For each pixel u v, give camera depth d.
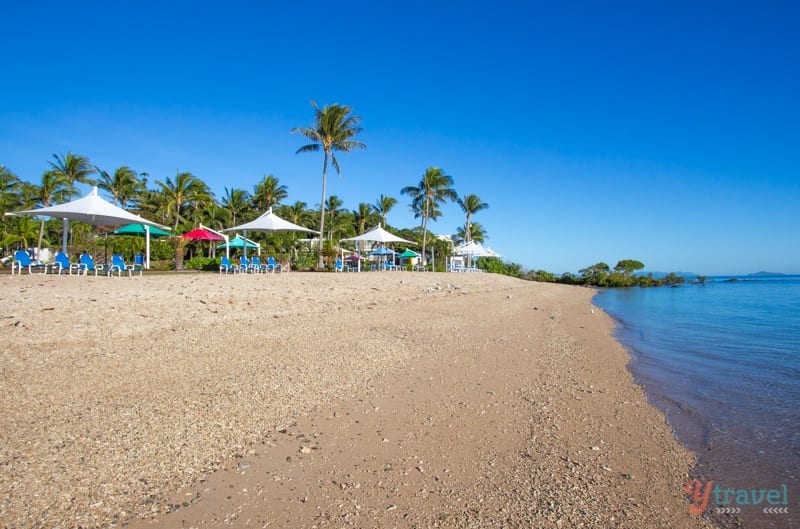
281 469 4.49
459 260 58.84
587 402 7.36
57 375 6.64
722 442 5.93
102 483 3.98
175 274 19.94
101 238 32.41
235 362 8.13
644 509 4.17
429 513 3.87
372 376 7.91
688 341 14.87
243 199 53.88
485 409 6.62
